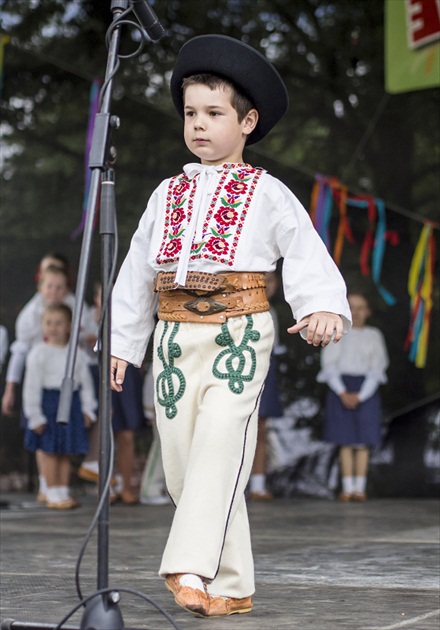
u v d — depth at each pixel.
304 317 2.78
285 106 3.02
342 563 4.08
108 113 2.55
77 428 7.43
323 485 9.29
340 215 9.38
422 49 7.35
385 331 9.52
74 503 7.49
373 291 9.52
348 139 9.80
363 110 9.81
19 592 3.35
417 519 6.38
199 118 2.89
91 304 9.23
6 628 2.49
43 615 2.90
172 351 2.83
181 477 2.84
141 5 2.63
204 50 2.89
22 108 9.77
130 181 9.73
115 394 7.78
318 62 9.87
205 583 2.69
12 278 9.56
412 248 9.55
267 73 2.91
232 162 2.94
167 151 9.77
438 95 9.71
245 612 2.89
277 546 4.74
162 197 2.94
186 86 2.93
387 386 9.47
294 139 9.86
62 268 8.25
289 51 9.91
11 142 9.75
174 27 9.86
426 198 9.68
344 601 3.11
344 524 6.01
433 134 9.76
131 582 3.58
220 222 2.83
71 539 5.15
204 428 2.71
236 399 2.74
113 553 4.52
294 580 3.59
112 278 2.46
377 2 9.76
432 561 4.14
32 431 7.39
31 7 9.80
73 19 9.81
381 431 9.07
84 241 2.46
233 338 2.79
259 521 6.25
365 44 9.80
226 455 2.70
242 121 2.93
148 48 9.77
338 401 8.58
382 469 9.35
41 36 9.84
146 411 8.04
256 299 2.82
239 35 9.95
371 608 2.98
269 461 9.41
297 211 2.85
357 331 8.70
